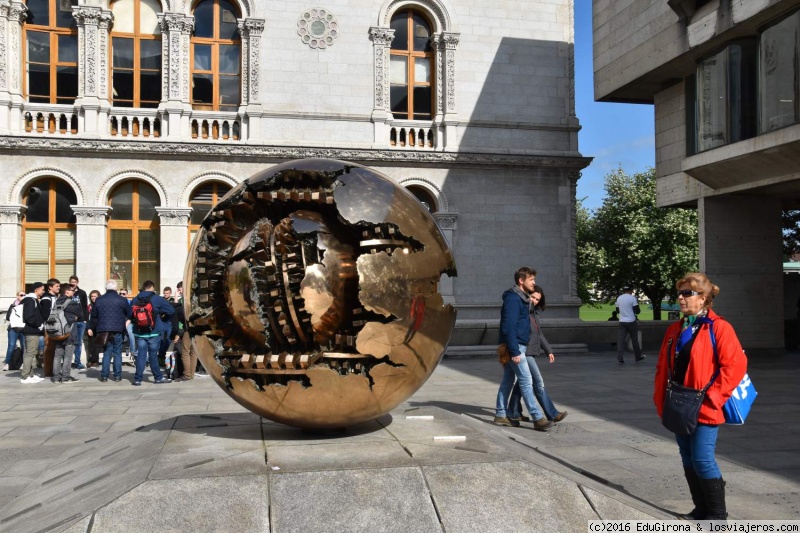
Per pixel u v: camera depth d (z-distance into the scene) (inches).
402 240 190.1
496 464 169.3
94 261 771.4
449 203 869.2
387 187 196.7
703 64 633.6
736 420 178.9
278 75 835.4
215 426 221.3
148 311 516.4
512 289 330.0
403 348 187.0
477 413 373.1
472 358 730.8
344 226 187.9
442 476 163.0
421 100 906.1
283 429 214.5
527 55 914.1
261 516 147.9
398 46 899.4
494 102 901.2
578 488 165.3
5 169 756.6
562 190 904.9
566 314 896.9
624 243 1553.9
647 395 441.4
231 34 845.2
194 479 155.1
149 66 824.9
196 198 815.7
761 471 251.6
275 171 196.5
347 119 852.0
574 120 918.4
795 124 509.4
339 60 854.5
